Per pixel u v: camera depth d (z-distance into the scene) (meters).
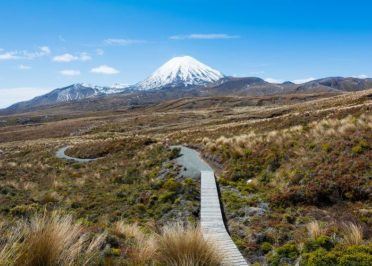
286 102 183.50
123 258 6.99
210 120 98.94
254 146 26.77
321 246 10.12
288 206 16.44
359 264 8.09
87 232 8.44
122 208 20.31
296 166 19.91
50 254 4.50
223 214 16.77
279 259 10.45
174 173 27.36
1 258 4.12
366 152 18.55
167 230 6.63
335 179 17.14
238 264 9.98
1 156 64.00
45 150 62.94
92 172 35.41
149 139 49.81
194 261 5.64
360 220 13.28
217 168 27.17
